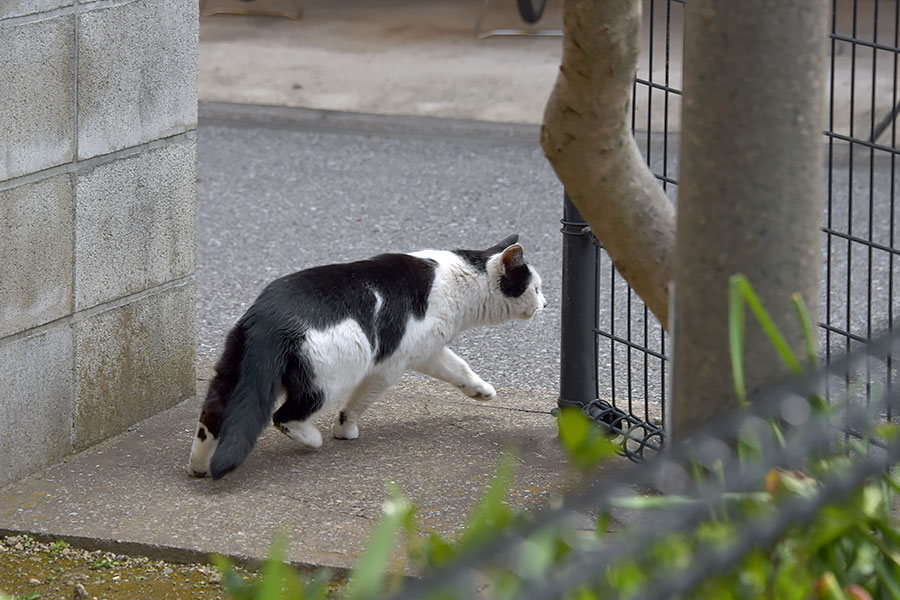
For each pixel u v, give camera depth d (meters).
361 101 17.64
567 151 4.24
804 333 3.42
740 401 3.19
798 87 3.37
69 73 6.55
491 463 7.07
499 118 17.02
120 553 6.00
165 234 7.51
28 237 6.48
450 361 7.73
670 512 2.91
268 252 12.02
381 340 7.01
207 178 14.43
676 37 19.14
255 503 6.46
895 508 5.23
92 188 6.86
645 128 16.17
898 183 14.05
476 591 3.22
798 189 3.44
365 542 5.98
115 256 7.13
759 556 2.95
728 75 3.37
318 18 21.41
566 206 7.23
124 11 6.87
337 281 6.89
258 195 13.84
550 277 11.39
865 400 6.34
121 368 7.34
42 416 6.78
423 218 13.19
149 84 7.16
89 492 6.57
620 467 6.96
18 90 6.25
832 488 2.65
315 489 6.65
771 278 3.47
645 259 4.33
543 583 2.41
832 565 3.09
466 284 7.49
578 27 3.90
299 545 5.94
